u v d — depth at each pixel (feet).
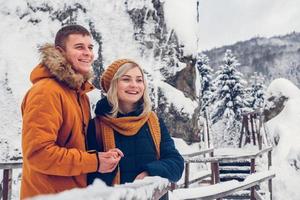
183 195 17.19
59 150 6.04
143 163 7.02
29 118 6.02
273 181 50.65
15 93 44.14
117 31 50.70
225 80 110.11
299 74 573.33
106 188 3.45
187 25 53.78
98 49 49.21
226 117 109.09
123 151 7.01
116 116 7.22
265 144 54.03
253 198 24.89
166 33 52.13
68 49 7.04
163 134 7.69
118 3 51.78
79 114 6.95
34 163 5.96
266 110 72.54
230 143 113.19
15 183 34.35
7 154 40.65
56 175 6.33
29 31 48.52
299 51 594.24
